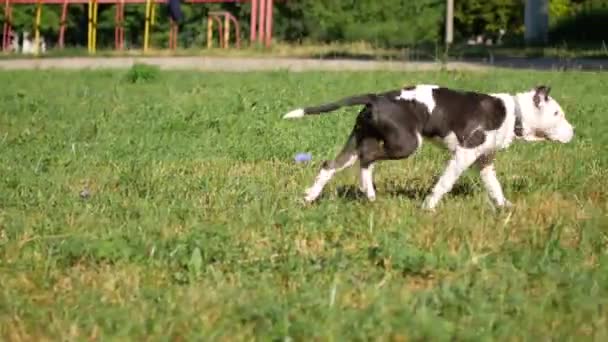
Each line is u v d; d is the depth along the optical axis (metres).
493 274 6.80
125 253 7.29
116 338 5.64
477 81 20.75
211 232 7.78
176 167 11.45
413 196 9.80
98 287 6.63
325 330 5.67
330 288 6.34
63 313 6.07
